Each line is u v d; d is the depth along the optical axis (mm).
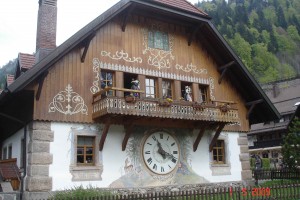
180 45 18484
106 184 14836
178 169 17047
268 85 59719
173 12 16984
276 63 103125
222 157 19188
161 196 12156
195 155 17875
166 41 18016
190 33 18781
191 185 17172
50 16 17234
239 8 124188
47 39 16844
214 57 19625
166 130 17141
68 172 14133
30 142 13938
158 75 17250
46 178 13648
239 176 19297
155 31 17766
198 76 18734
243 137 20078
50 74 14383
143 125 16219
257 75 97438
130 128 15234
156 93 17125
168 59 17812
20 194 13656
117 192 14898
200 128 18078
